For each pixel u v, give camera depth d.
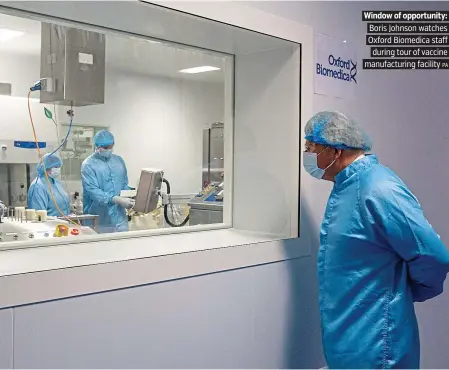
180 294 1.56
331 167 1.60
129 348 1.43
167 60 3.05
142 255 1.49
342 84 2.14
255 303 1.79
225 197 2.20
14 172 3.17
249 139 2.12
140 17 1.62
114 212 3.07
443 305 2.66
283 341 1.91
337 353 1.48
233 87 2.17
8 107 2.97
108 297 1.38
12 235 1.97
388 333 1.42
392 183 1.43
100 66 2.62
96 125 3.31
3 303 1.18
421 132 2.56
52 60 2.57
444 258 1.38
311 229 2.02
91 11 1.56
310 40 1.98
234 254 1.71
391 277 1.45
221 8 1.65
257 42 1.92
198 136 3.21
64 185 3.24
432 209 2.63
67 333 1.30
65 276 1.29
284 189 2.01
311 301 2.02
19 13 1.59
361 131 1.59
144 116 3.45
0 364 1.18
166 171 3.54
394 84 2.41
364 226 1.44
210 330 1.65
